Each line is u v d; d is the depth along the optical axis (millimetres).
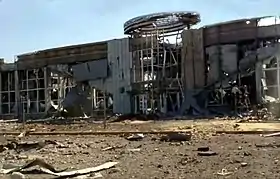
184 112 46812
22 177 10969
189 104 46969
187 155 14531
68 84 58125
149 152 15867
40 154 16484
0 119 57500
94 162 13711
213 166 11969
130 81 51656
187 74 48031
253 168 11367
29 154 16719
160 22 49781
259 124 29609
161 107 48969
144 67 51000
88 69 54781
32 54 59250
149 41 50469
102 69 53719
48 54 58062
